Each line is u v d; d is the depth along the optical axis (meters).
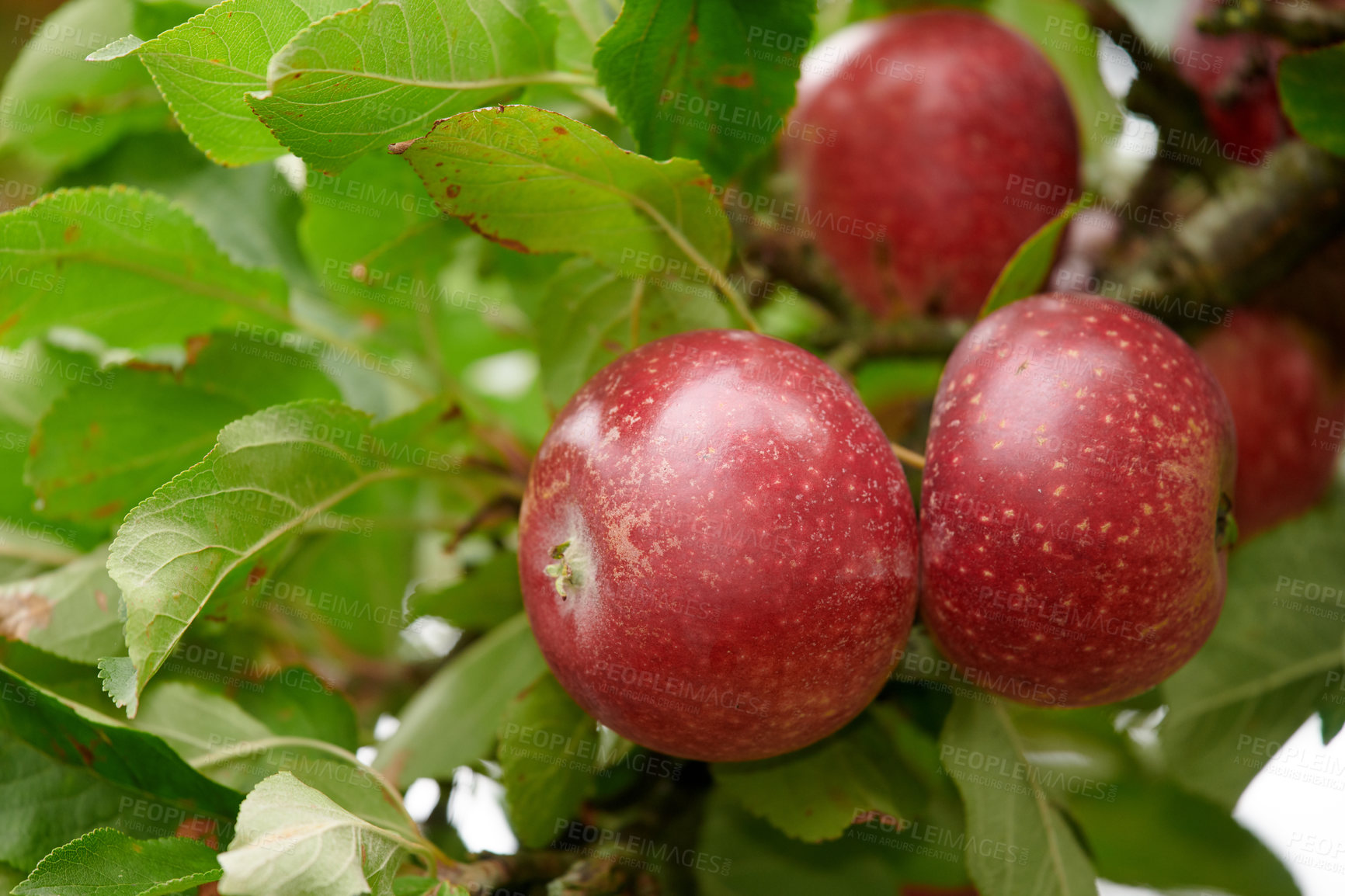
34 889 0.44
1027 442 0.45
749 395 0.45
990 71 0.54
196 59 0.45
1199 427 0.45
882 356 0.55
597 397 0.45
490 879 0.48
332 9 0.45
